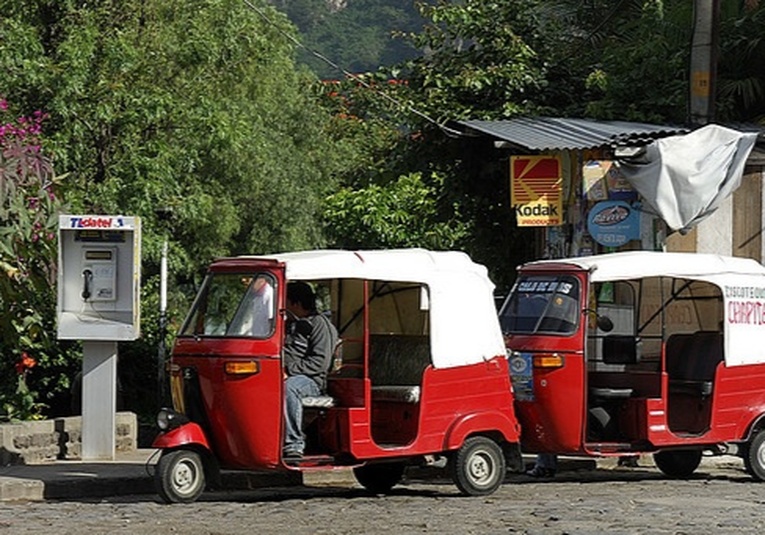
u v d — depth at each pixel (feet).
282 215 121.49
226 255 116.78
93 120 77.82
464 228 73.61
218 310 46.52
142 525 39.78
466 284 49.37
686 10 71.61
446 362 48.24
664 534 38.09
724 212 63.67
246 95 116.16
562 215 63.10
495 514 42.88
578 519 41.57
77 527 39.32
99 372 55.21
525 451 52.08
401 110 72.69
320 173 130.82
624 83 71.67
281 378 45.37
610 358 54.29
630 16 82.23
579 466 59.77
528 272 53.26
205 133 82.74
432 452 47.80
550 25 78.18
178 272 105.50
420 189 101.60
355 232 104.83
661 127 65.00
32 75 73.92
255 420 45.14
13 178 55.42
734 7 73.97
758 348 54.39
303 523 40.55
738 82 71.26
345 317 50.65
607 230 61.31
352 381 47.29
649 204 59.72
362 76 77.92
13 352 63.10
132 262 54.19
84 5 81.20
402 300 50.39
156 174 78.95
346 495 49.75
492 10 75.61
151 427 67.51
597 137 60.80
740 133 60.34
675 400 55.11
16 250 56.85
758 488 51.47
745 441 53.93
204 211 89.04
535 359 51.26
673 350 55.36
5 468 52.08
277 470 46.29
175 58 85.46
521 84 72.43
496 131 64.13
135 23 84.48
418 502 46.62
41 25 79.30
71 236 54.49
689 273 53.06
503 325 52.90
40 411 66.08
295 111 131.13
